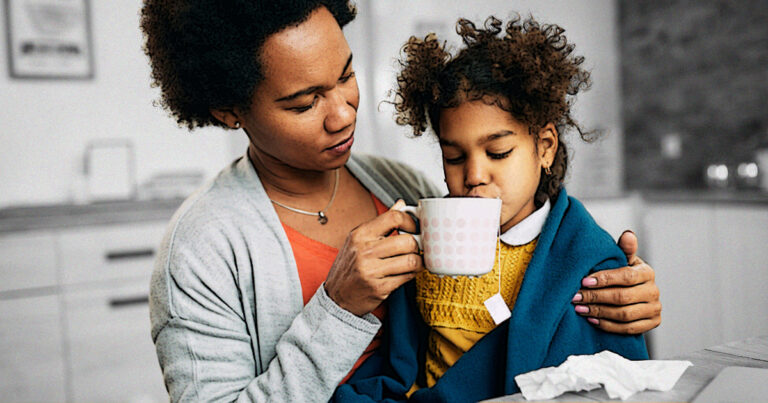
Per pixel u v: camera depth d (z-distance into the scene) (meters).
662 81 3.58
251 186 0.91
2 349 2.18
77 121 2.84
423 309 0.94
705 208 2.72
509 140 0.82
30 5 2.73
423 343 0.96
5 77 2.72
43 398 2.23
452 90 0.83
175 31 0.79
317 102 0.79
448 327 0.91
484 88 0.82
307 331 0.76
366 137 3.35
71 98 2.83
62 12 2.79
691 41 3.39
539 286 0.83
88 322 2.30
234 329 0.84
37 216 2.36
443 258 0.71
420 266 0.74
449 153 0.88
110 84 2.90
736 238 2.58
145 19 0.87
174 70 0.82
